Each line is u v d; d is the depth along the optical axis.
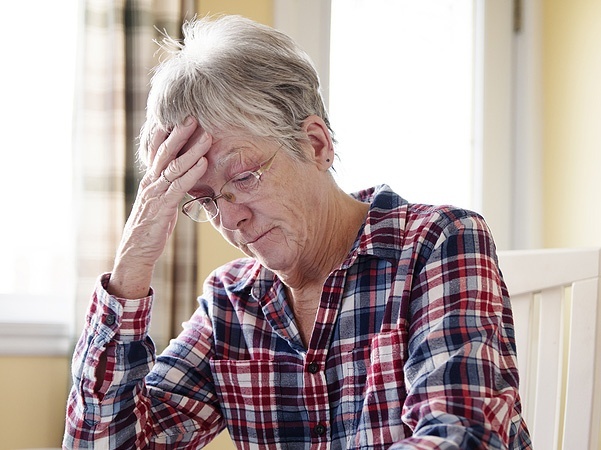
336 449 1.30
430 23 2.78
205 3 2.38
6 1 2.42
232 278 1.48
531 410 2.36
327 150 1.29
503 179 2.81
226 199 1.23
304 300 1.37
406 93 2.75
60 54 2.44
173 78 1.25
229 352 1.44
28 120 2.42
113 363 1.32
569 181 2.74
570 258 1.65
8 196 2.41
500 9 2.81
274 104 1.23
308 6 2.56
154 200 1.30
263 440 1.39
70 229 2.31
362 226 1.34
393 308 1.27
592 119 2.66
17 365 2.22
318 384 1.31
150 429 1.42
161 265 2.19
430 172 2.78
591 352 1.62
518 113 2.84
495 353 1.12
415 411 1.08
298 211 1.25
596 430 1.62
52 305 2.34
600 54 2.63
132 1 2.23
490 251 1.26
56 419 2.22
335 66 2.65
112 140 2.19
